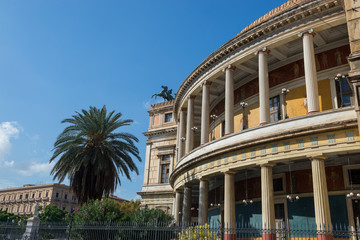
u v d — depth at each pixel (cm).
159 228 1778
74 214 2508
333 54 2342
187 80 3156
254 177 2600
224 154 2319
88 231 2161
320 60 2397
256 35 2389
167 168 4541
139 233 2178
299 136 1917
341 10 1994
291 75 2544
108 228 1911
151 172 4656
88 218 2275
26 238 2222
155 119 4938
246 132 2230
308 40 2105
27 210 10700
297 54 2541
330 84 2297
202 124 2766
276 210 2383
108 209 2414
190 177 2717
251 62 2698
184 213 2778
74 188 3169
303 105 2397
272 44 2308
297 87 2473
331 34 2316
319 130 1830
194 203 3775
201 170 2547
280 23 2241
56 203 10338
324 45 2394
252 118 2778
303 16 2145
